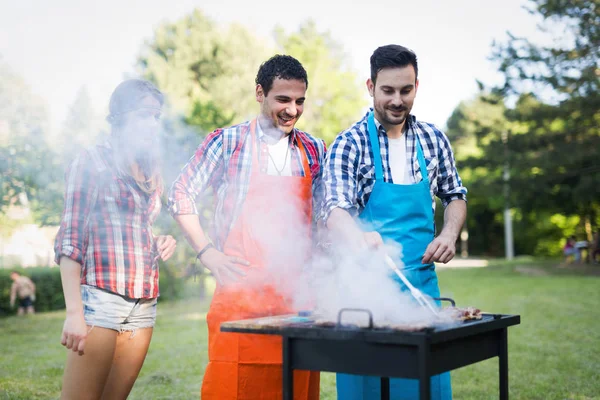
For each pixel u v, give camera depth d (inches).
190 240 92.7
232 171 95.0
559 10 562.3
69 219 80.0
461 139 1242.6
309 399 97.3
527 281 551.5
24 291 450.9
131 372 86.5
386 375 61.7
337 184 92.0
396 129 95.5
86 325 80.0
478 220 1509.6
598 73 578.6
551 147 611.5
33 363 209.8
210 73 717.3
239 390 89.7
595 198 622.8
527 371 180.7
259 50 750.5
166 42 768.9
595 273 643.5
